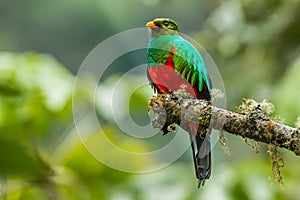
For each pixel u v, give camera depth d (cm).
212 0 1717
